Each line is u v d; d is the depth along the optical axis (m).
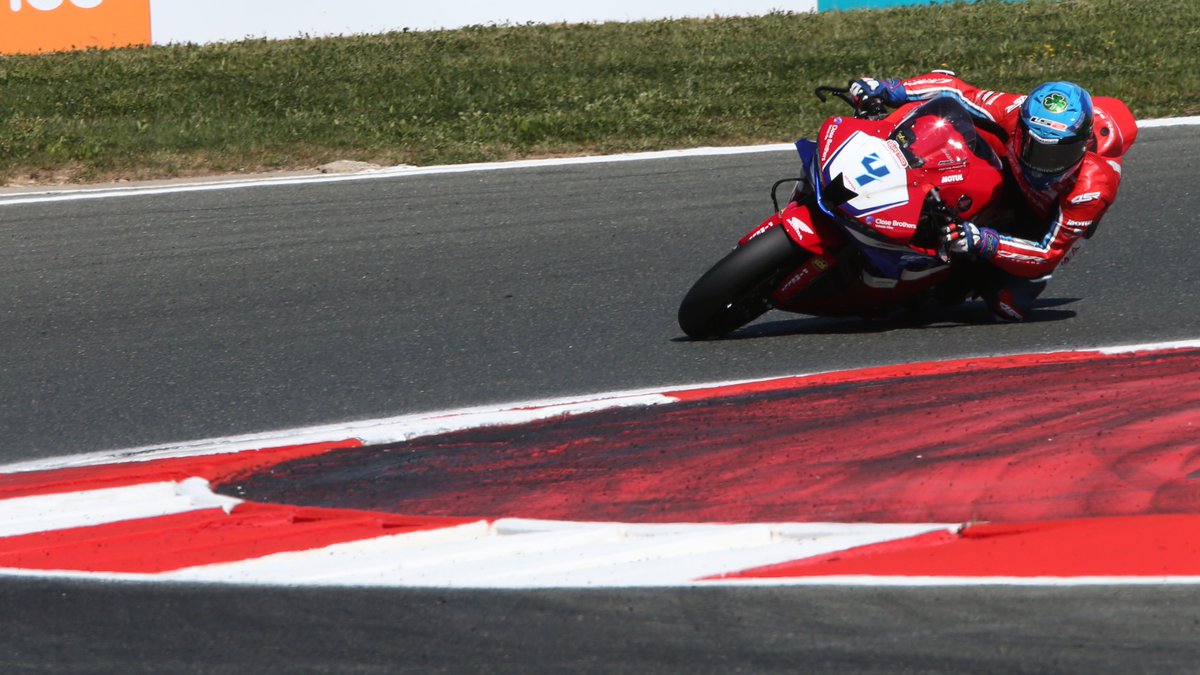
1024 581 12.95
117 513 16.23
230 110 50.09
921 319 25.06
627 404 19.95
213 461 18.22
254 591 13.57
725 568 13.62
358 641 12.42
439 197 36.06
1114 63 55.00
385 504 16.19
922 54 58.56
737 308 23.81
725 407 19.53
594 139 43.88
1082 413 18.17
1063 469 15.95
